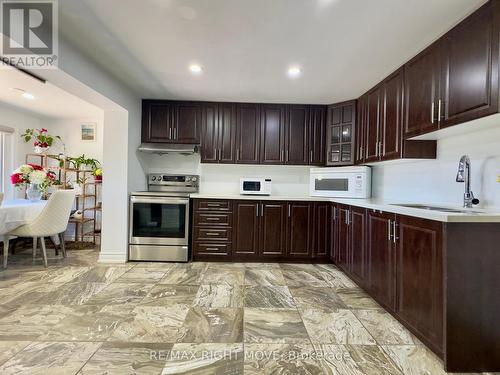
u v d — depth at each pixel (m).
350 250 2.89
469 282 1.53
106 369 1.49
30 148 4.37
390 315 2.13
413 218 1.83
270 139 3.75
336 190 3.48
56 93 3.38
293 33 2.02
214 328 1.92
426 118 2.13
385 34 2.00
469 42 1.71
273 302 2.34
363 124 3.28
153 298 2.38
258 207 3.48
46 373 1.45
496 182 1.88
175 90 3.32
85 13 1.81
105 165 3.36
